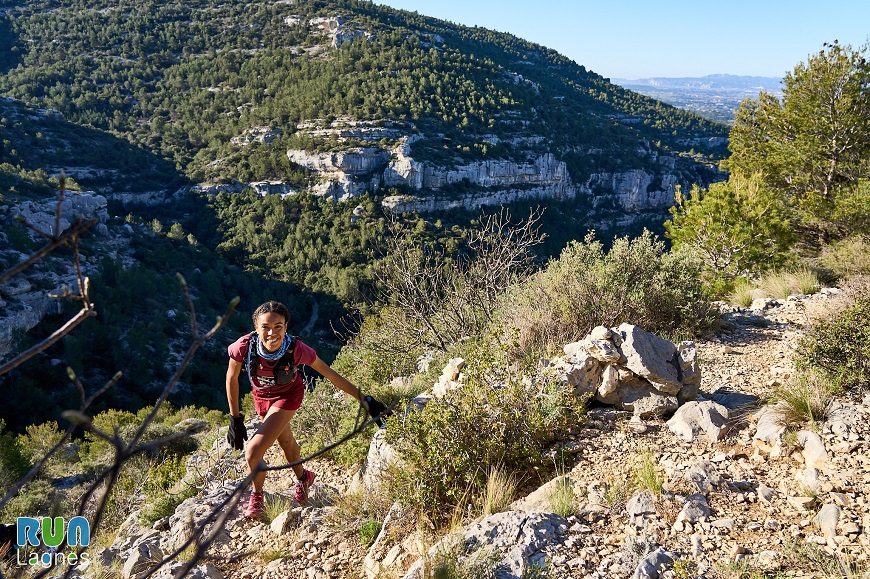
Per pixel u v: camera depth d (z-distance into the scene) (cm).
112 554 475
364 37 15212
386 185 10406
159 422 2930
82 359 5444
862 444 366
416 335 1033
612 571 291
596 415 498
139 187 10981
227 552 427
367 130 10931
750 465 387
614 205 13400
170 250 8406
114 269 6731
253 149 11638
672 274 764
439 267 1054
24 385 4869
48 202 7081
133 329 5981
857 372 444
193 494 628
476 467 423
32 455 2397
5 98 11525
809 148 1598
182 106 14162
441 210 10350
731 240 1354
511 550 312
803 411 416
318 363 374
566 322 698
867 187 1417
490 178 11225
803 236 1625
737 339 709
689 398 506
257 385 378
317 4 17725
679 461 404
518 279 976
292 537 424
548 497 376
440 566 299
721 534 313
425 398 586
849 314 489
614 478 392
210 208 10781
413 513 398
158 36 17062
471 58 15475
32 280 5738
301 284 8744
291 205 10262
